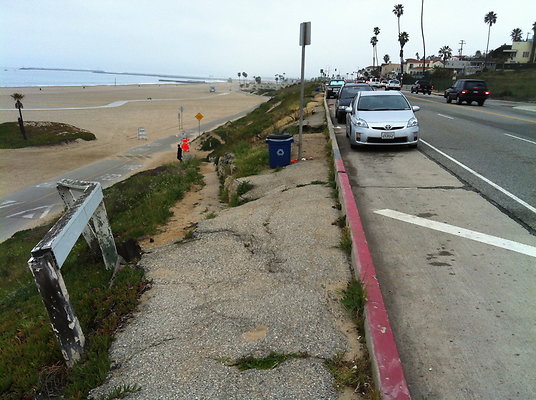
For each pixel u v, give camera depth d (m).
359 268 4.23
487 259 4.73
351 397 2.74
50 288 3.22
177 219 7.97
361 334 3.40
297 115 23.28
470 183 7.91
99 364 3.23
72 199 6.09
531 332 3.42
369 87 19.22
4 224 19.44
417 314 3.72
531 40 92.69
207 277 4.67
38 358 3.59
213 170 18.56
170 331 3.63
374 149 11.82
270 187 8.81
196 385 2.91
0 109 82.69
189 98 135.25
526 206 6.50
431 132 14.71
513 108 25.80
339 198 6.83
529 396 2.76
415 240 5.34
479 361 3.10
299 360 3.11
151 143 45.28
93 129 54.75
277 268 4.70
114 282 4.77
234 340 3.41
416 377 2.97
